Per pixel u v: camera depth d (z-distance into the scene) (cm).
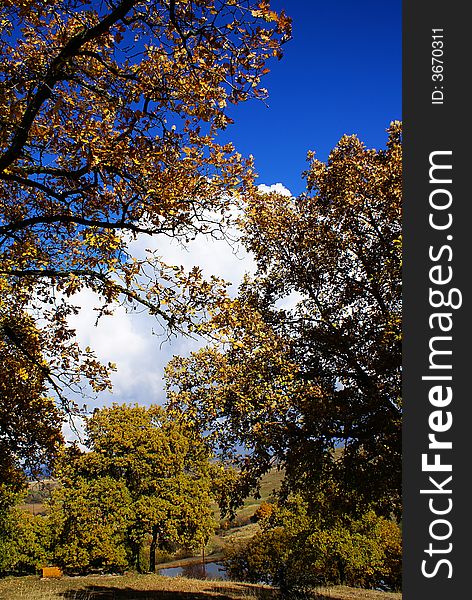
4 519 3628
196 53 712
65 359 1130
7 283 989
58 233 1033
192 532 3419
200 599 2055
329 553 3038
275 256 1518
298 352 1391
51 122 855
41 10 717
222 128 782
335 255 1459
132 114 766
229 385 1223
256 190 922
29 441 1334
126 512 3266
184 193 886
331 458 1324
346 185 1391
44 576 3319
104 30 659
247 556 3616
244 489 1369
